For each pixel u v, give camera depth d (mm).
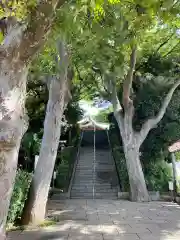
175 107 15695
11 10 3342
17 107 3232
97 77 16594
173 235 6957
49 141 8516
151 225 8109
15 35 3199
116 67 9312
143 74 15594
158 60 15102
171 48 15609
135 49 11992
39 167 8398
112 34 7105
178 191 13602
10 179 3205
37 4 3152
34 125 16609
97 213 10086
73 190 15469
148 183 14898
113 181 16359
